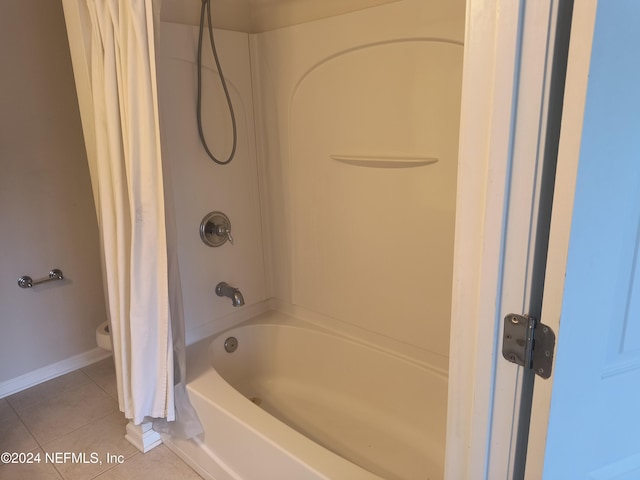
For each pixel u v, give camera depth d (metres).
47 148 2.45
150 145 1.62
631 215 0.72
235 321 2.43
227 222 2.25
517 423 0.82
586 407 0.82
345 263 2.16
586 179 0.66
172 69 1.92
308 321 2.42
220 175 2.20
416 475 1.82
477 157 0.76
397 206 1.89
